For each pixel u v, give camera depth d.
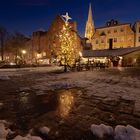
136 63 35.81
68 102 5.91
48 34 48.09
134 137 3.19
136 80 11.45
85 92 7.57
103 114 4.65
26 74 16.97
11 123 4.05
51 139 3.29
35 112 4.86
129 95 6.82
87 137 3.36
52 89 8.38
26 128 3.77
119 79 12.12
